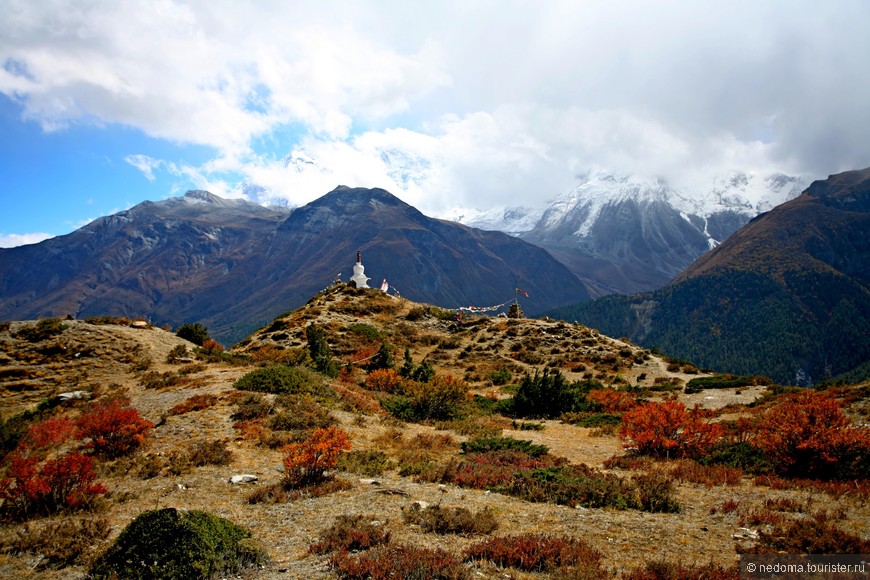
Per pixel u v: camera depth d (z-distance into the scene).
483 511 11.60
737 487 14.16
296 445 14.64
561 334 56.75
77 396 24.89
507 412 30.39
